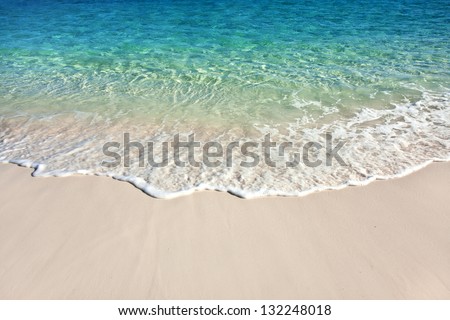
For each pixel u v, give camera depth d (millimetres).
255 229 4027
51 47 11305
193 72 8961
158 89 7941
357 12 14859
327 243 3854
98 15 15422
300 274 3516
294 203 4422
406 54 10016
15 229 4043
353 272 3535
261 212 4273
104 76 8789
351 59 9727
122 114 6762
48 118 6617
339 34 12047
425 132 6016
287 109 6930
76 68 9406
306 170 5043
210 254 3715
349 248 3793
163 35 12359
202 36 12164
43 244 3838
